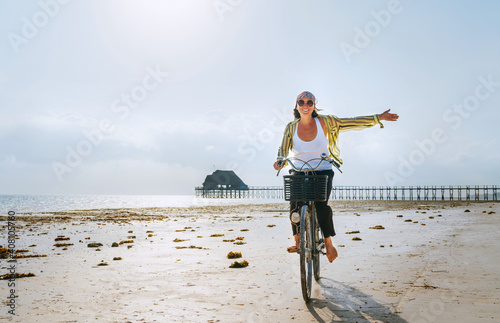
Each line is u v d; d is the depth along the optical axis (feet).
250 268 18.28
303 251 12.26
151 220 62.28
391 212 75.15
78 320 10.61
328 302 12.22
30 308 11.77
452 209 83.46
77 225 52.54
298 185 12.78
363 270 17.10
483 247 22.39
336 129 13.99
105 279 16.03
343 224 44.70
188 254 23.11
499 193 287.89
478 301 11.78
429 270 16.55
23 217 75.05
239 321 10.48
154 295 13.33
